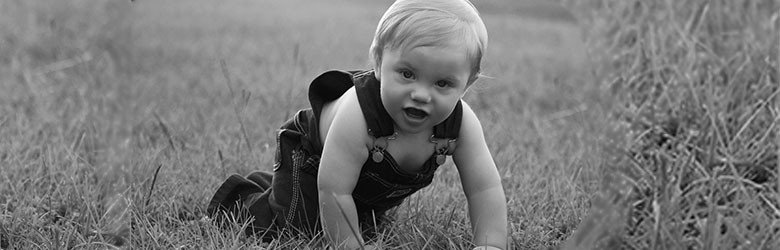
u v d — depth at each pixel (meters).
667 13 5.27
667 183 3.34
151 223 3.21
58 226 3.16
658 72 4.57
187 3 10.96
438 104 2.67
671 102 4.37
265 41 8.55
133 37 7.97
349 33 9.27
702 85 4.48
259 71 6.88
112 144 4.28
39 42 7.23
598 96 5.07
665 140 4.15
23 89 5.73
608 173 3.57
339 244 2.86
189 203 3.51
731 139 3.98
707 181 3.52
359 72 3.00
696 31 4.84
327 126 2.99
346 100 2.87
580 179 3.94
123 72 6.39
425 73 2.63
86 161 3.88
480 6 12.02
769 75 4.30
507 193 3.72
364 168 2.89
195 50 7.84
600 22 6.40
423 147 2.87
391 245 3.07
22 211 3.25
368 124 2.80
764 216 3.12
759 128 4.00
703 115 4.18
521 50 8.38
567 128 5.17
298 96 5.66
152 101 5.62
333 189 2.84
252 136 4.66
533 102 6.12
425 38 2.60
